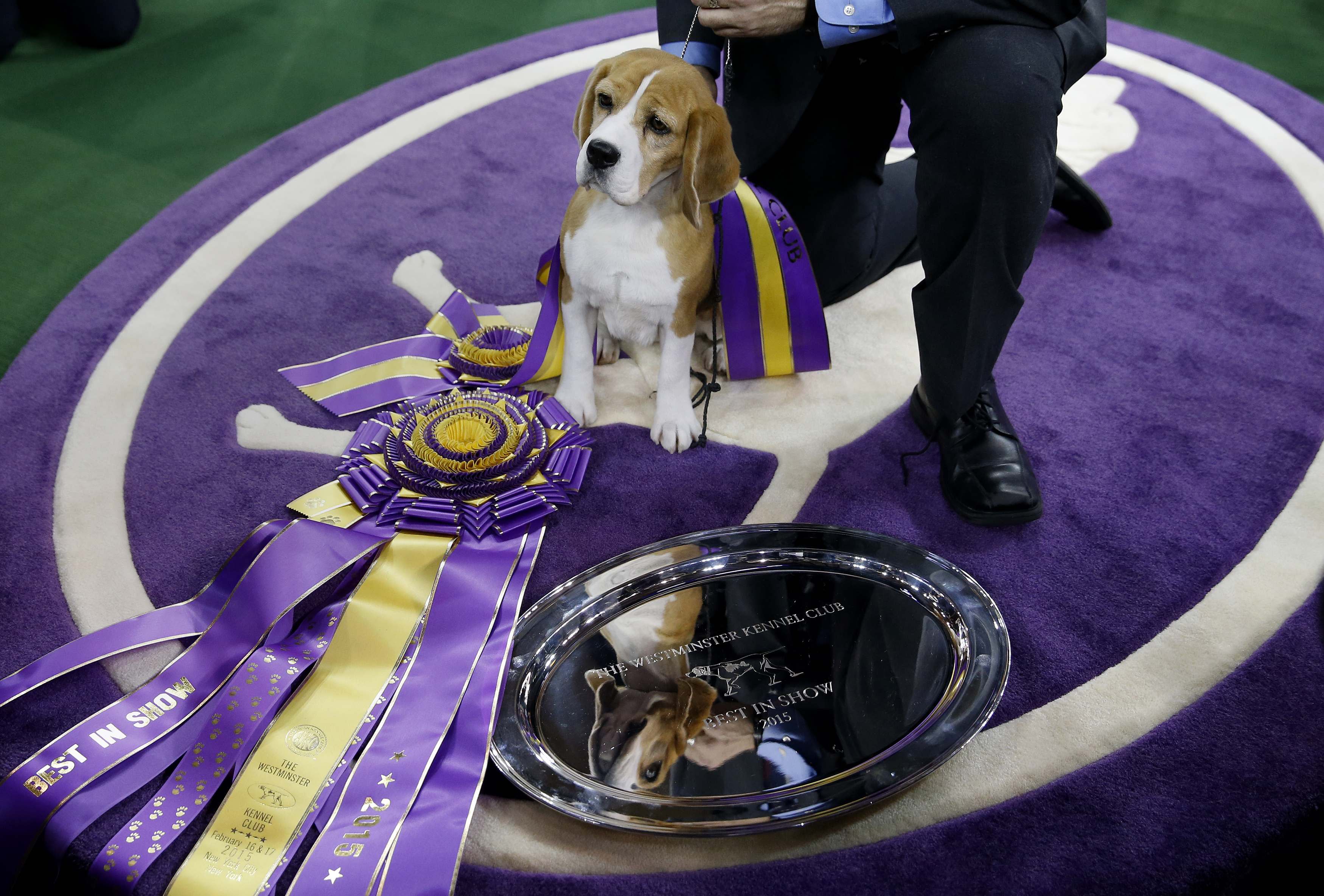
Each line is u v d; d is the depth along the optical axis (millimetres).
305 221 2434
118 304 2189
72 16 3238
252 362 2020
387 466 1703
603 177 1429
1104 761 1309
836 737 1310
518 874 1208
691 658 1424
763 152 1832
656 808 1244
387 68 3246
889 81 1811
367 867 1164
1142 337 2035
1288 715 1355
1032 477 1670
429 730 1320
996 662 1391
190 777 1278
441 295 2184
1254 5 3537
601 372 1983
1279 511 1662
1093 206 2281
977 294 1529
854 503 1697
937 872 1195
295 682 1410
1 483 1759
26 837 1231
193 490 1743
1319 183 2504
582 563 1602
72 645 1444
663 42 1807
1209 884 1189
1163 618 1498
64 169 2742
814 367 1888
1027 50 1455
